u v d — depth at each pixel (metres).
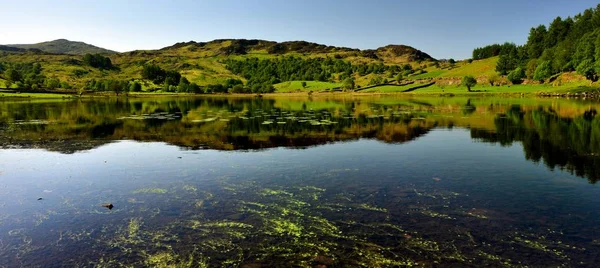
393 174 14.69
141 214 10.66
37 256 8.33
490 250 8.17
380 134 26.20
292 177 14.41
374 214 10.35
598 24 111.38
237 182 13.78
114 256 8.27
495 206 10.85
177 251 8.41
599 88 75.69
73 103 74.12
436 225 9.52
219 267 7.69
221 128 30.02
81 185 13.76
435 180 13.73
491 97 85.75
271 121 35.12
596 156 17.42
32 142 23.83
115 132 28.25
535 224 9.51
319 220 9.98
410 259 7.84
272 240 8.86
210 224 9.86
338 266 7.61
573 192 12.02
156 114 45.22
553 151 18.86
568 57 102.69
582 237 8.73
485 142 22.19
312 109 53.88
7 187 13.65
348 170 15.42
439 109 50.03
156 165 16.83
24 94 107.44
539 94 84.94
